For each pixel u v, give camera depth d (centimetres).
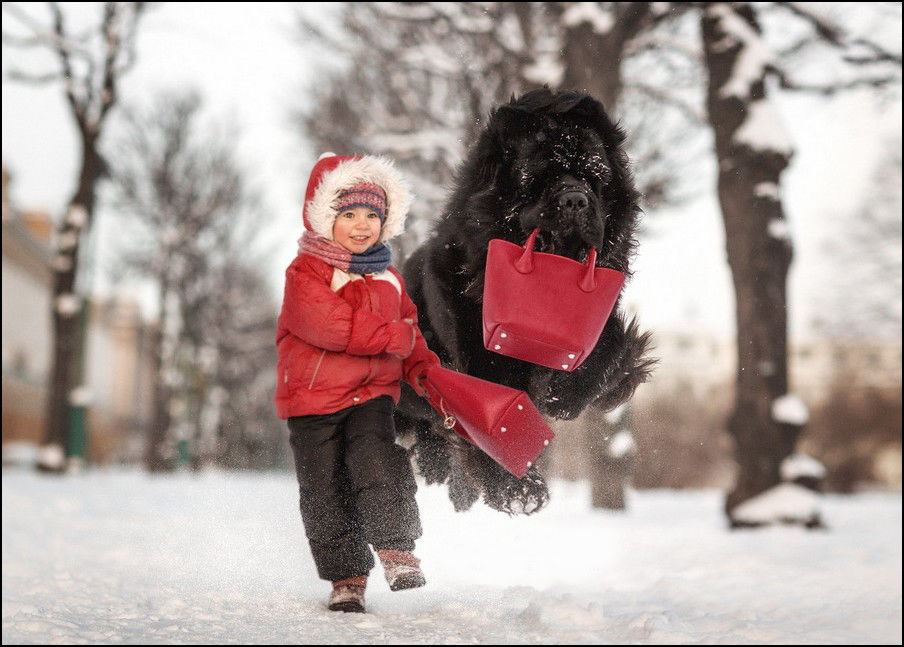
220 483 2241
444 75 1806
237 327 4653
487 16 1527
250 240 4031
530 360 500
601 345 555
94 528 1057
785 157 1267
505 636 404
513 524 989
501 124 536
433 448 634
